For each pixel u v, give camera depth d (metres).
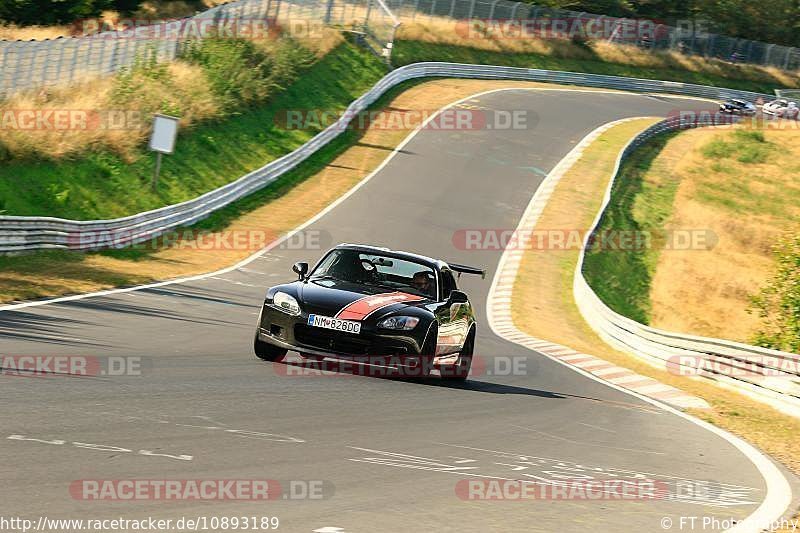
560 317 95.50
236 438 24.98
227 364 38.09
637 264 133.25
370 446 26.41
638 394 51.16
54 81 114.31
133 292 62.78
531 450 29.41
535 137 187.75
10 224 73.19
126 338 42.53
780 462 34.72
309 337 38.59
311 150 150.75
